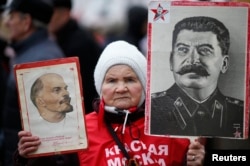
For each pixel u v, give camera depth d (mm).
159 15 6082
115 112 6297
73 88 6316
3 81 9930
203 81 6074
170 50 6090
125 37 12930
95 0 16844
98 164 6258
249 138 6496
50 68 6324
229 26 6043
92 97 11211
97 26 16234
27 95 6328
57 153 6293
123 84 6309
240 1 6523
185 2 6066
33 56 9180
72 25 11445
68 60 6320
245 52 6043
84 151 6297
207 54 6062
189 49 6078
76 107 6305
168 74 6102
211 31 6059
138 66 6320
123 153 6219
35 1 9320
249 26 6027
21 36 9328
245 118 6059
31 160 6484
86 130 6289
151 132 6129
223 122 6074
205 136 6086
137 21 12922
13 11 9297
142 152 6250
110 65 6324
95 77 6445
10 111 8914
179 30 6074
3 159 9664
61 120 6309
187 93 6090
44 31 9391
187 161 6117
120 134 6289
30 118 6320
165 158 6254
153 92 6117
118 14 16359
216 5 6043
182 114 6102
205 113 6086
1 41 10188
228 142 6516
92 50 11398
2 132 9758
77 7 16719
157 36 6098
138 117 6312
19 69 6324
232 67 6059
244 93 6059
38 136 6309
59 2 11305
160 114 6117
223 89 6070
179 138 6215
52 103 6309
